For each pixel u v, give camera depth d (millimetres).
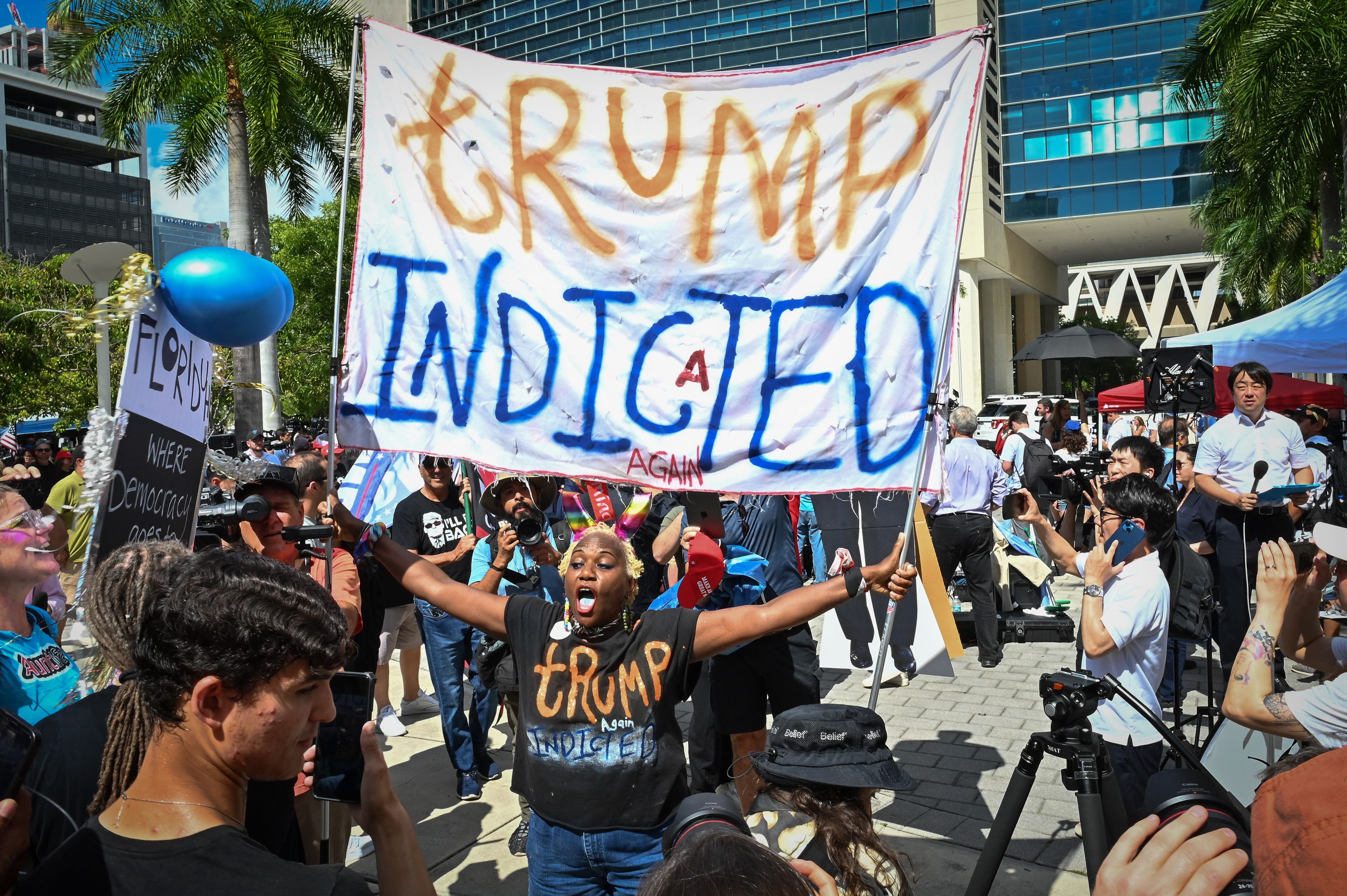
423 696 6129
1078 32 35781
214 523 3883
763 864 1278
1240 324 8055
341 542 3008
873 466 3102
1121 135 35406
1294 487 4855
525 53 40625
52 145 99312
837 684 6480
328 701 1360
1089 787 2023
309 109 19422
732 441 3205
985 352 39375
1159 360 7090
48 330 18625
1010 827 2107
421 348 3398
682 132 3271
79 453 6918
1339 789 890
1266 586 2496
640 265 3285
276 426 18609
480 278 3369
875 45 34094
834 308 3150
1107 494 3480
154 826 1249
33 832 1744
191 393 3045
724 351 3229
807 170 3180
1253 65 15227
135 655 1310
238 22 17859
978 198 33906
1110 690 2047
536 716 2629
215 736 1268
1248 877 1155
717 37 36344
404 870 1512
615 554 2613
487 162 3383
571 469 3303
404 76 3426
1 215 89125
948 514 6688
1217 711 4309
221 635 1242
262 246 19578
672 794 2568
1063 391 47281
